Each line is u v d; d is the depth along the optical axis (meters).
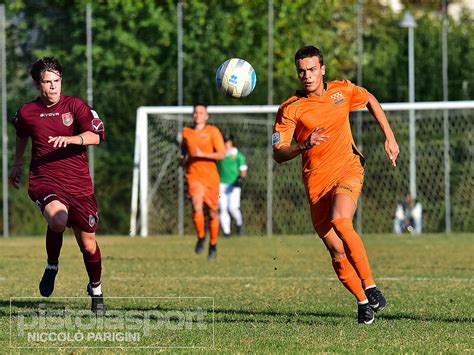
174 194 62.81
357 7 64.69
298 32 67.75
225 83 24.41
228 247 49.97
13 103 61.56
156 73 62.91
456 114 63.50
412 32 62.91
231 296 26.27
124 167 62.28
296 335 18.86
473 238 56.56
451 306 23.95
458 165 63.47
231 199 57.25
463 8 68.94
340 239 20.81
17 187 22.80
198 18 63.91
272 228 63.41
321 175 21.05
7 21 62.09
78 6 62.59
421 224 63.78
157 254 44.66
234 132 63.50
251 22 65.38
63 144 20.36
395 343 17.88
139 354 16.72
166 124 62.81
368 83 64.12
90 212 21.83
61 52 62.22
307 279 31.69
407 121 63.78
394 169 63.69
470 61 63.81
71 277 32.44
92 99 62.06
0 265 37.62
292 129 21.25
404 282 30.83
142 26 63.06
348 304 24.50
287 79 63.91
